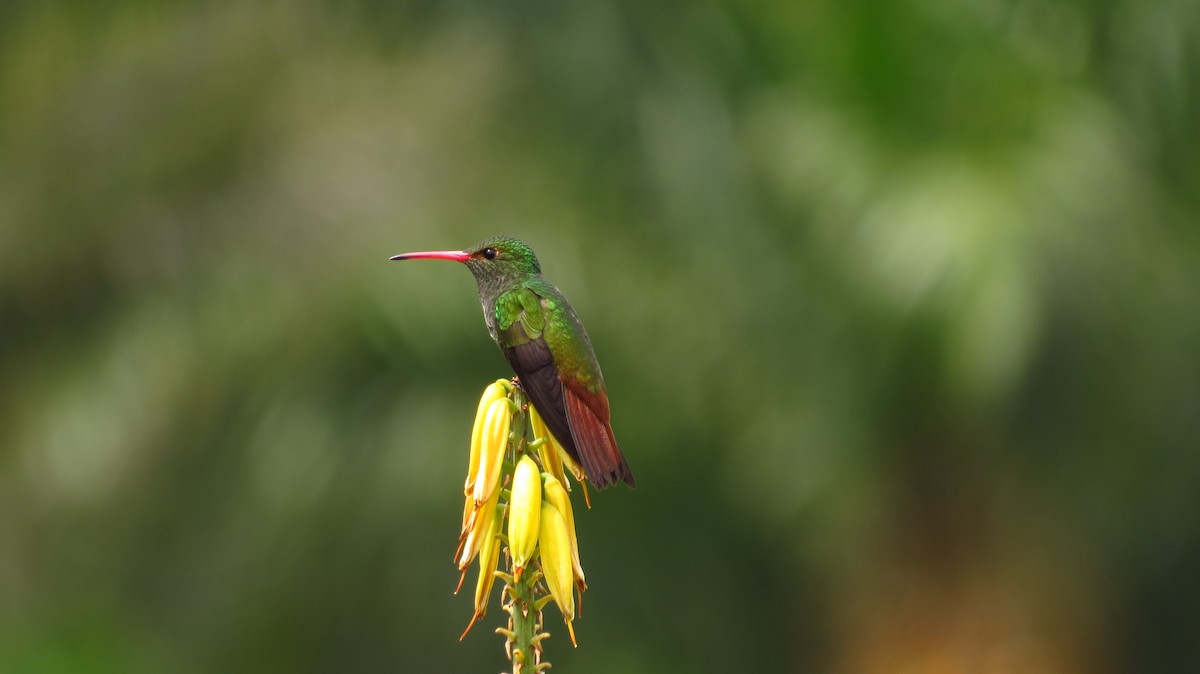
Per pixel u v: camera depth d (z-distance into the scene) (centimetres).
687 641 1616
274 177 1567
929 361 1324
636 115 1457
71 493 1585
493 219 1482
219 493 1592
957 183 1291
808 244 1393
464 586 1579
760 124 1459
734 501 1609
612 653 1589
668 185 1454
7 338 1617
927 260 1247
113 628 1550
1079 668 1555
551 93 1480
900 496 1471
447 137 1528
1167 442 1520
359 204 1538
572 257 1457
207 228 1570
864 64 1371
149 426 1562
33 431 1584
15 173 1588
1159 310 1394
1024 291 1220
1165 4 1352
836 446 1445
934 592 1481
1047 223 1265
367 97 1558
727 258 1459
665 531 1619
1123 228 1321
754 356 1466
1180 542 1631
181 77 1584
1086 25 1348
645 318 1501
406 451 1502
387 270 1471
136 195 1577
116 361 1555
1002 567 1480
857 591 1520
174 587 1620
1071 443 1450
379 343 1485
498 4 1453
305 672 1585
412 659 1589
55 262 1589
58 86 1579
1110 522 1576
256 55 1566
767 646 1653
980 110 1335
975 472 1449
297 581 1562
